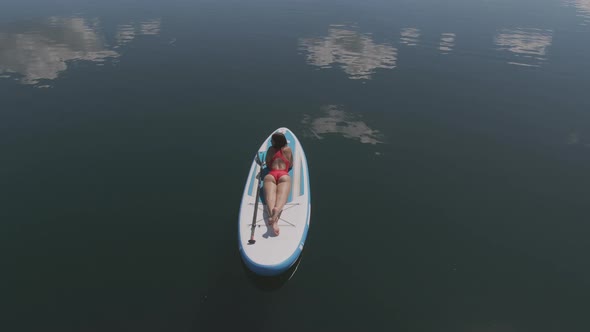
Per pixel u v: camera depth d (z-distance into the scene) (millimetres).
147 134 9195
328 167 7926
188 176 7594
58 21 19453
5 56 14148
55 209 6473
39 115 9867
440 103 10969
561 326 4555
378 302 4918
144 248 5723
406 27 19766
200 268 5395
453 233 6082
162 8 24281
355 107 10781
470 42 17141
